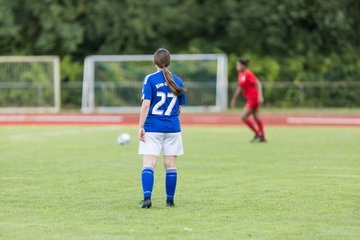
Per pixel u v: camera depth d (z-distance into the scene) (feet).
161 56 103.35
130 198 114.11
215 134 243.19
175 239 84.79
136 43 403.75
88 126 284.61
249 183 129.80
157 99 102.83
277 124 292.40
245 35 405.59
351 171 145.48
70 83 380.78
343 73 409.28
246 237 85.97
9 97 363.97
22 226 92.27
